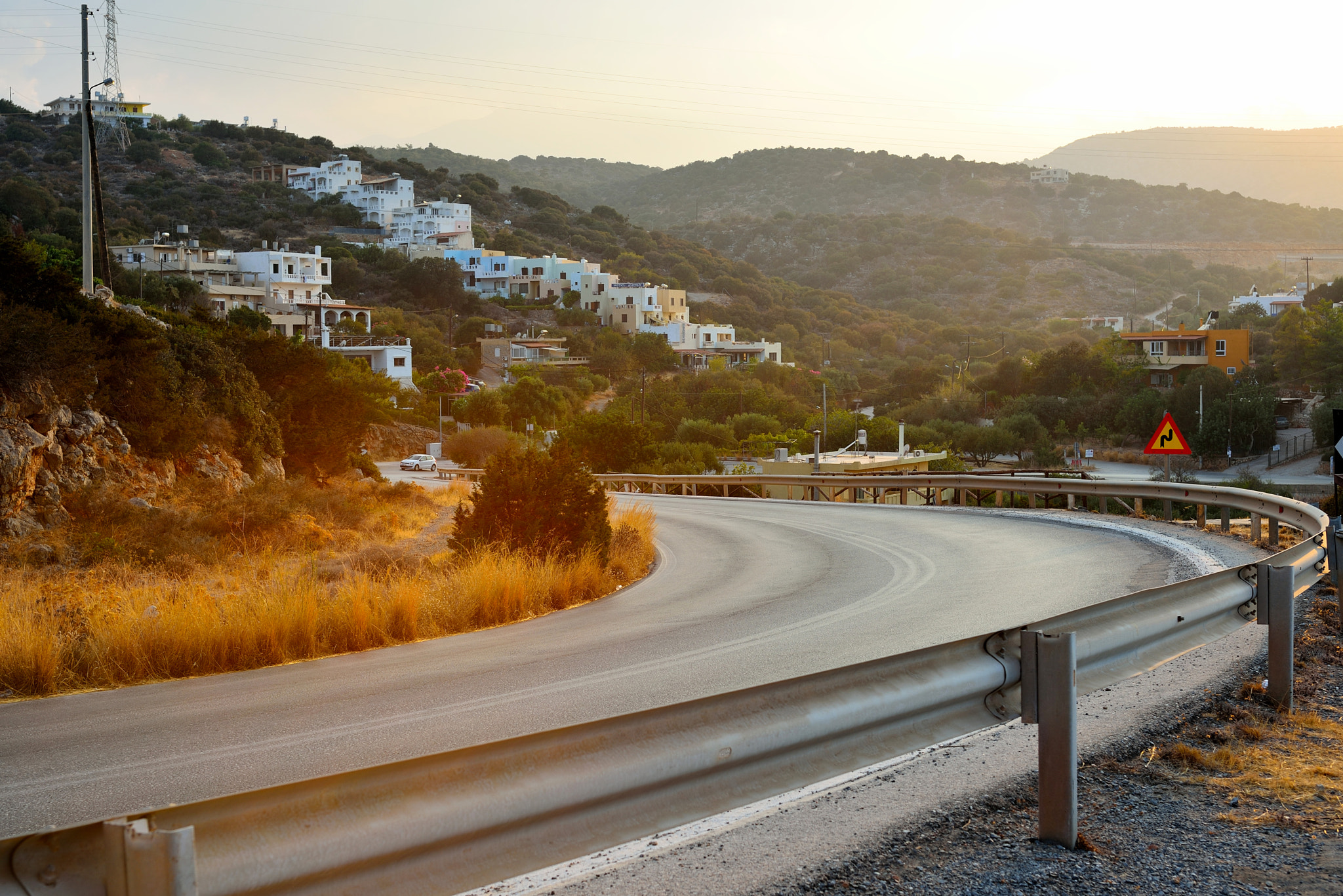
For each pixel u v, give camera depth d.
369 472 40.56
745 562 18.67
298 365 36.44
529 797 2.90
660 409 88.75
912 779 5.07
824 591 13.98
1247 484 54.03
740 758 3.44
